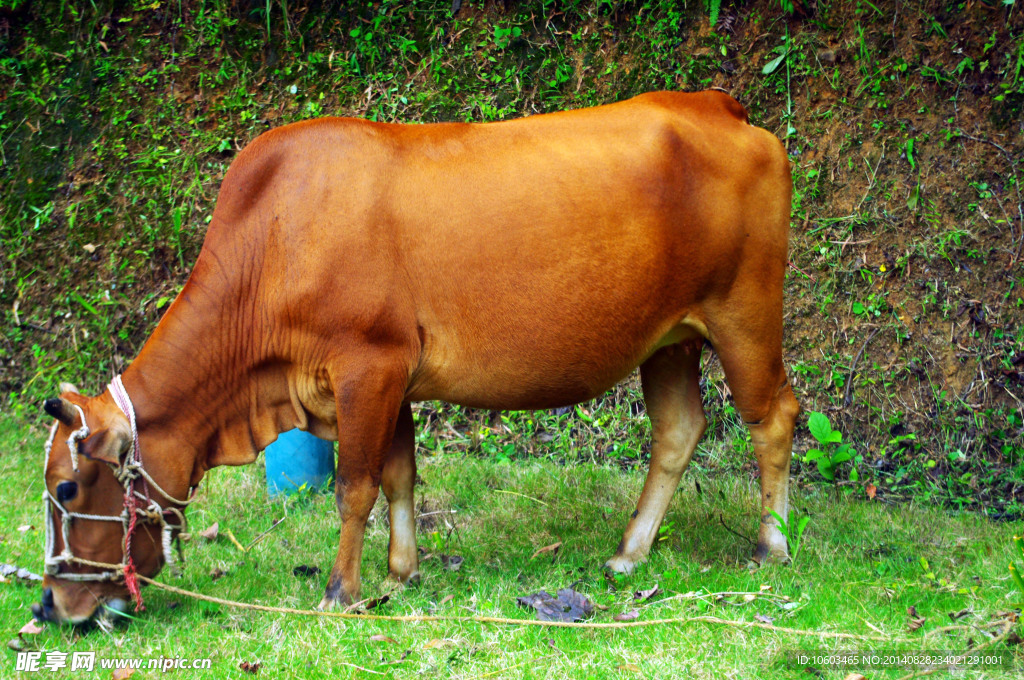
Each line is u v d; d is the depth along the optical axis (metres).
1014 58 5.69
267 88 6.95
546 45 6.61
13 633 3.38
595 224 3.54
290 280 3.42
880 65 5.99
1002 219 5.53
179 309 3.50
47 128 7.03
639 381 5.80
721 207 3.72
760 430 3.95
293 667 3.06
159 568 3.52
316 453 4.93
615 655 3.05
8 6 7.26
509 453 5.55
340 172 3.45
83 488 3.26
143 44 7.13
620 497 4.85
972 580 3.64
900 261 5.63
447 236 3.48
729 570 3.86
